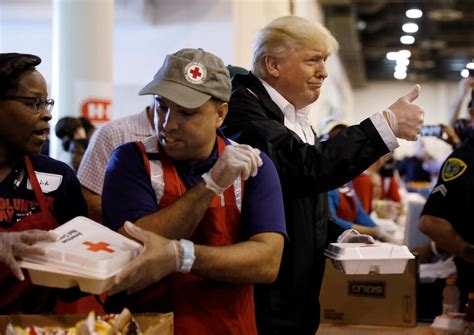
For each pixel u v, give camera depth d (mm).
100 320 1831
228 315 2109
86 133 5406
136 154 2088
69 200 2256
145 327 1878
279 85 2738
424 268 3908
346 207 4871
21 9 10273
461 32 20062
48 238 1839
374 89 28312
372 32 20172
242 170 1934
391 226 5973
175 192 2062
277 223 2129
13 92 2086
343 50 20047
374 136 2543
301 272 2648
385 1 16438
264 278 2066
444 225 3316
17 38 10430
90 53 6906
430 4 16875
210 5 9227
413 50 22359
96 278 1762
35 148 2141
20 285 2088
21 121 2098
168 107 2004
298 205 2650
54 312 2234
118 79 9727
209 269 1954
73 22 6898
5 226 2102
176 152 2035
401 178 12984
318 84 2748
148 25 9477
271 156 2547
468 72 5320
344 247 2541
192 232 1986
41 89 2131
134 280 1844
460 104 5367
